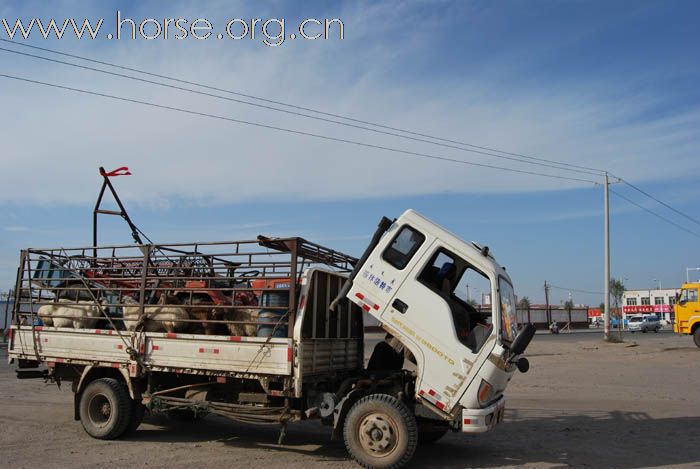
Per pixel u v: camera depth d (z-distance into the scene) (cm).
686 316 2903
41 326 946
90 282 927
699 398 1340
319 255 841
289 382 747
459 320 764
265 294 783
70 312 916
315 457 786
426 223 753
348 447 727
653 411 1162
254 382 810
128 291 888
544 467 741
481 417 704
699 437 920
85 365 901
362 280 764
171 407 839
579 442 888
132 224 1073
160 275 880
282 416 766
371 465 712
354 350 948
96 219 1045
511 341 754
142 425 1001
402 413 711
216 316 831
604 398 1344
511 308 794
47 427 961
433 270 773
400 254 754
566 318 7800
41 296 969
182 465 726
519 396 1378
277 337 764
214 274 866
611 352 2670
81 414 891
